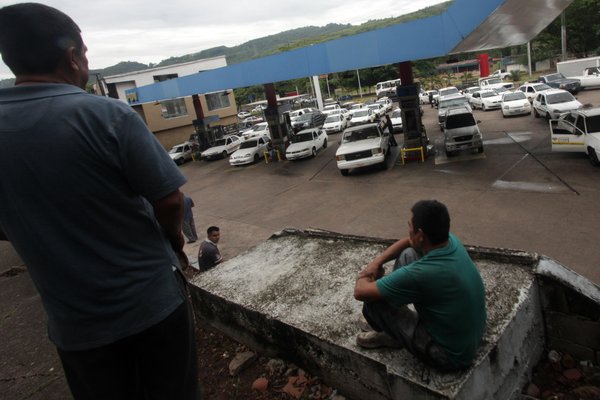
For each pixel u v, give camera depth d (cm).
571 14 4438
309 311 385
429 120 2956
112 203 142
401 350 302
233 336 446
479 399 272
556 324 352
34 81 141
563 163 1293
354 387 325
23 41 138
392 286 247
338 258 492
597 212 895
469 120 1686
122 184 144
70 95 139
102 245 143
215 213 1541
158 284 159
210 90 2233
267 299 423
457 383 259
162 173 146
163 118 3712
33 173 132
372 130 1798
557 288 343
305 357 364
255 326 409
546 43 5159
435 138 2172
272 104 2336
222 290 460
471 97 3203
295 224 1227
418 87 1684
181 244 176
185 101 3853
